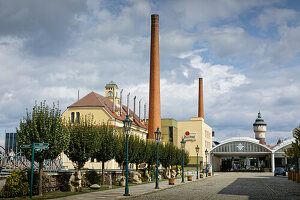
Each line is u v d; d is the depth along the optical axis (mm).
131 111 81312
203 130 92375
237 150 94938
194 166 88250
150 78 68062
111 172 34438
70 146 26312
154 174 46125
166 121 86688
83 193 23500
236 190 28328
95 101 59625
